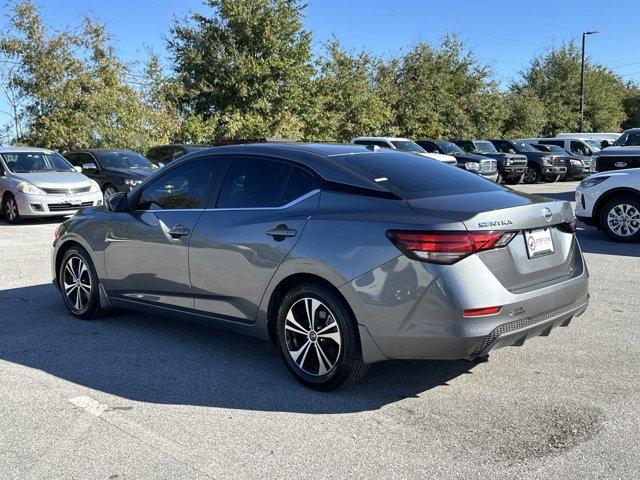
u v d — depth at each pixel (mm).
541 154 25312
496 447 3406
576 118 47531
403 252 3723
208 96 28141
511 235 3854
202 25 28297
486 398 4074
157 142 24750
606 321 5711
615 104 52500
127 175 16656
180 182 5113
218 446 3457
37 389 4281
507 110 40531
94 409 3959
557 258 4219
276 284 4285
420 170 4539
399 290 3734
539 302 3934
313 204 4246
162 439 3545
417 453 3354
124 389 4281
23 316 6125
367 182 4152
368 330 3869
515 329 3826
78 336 5477
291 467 3223
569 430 3592
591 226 11688
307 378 4242
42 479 3127
